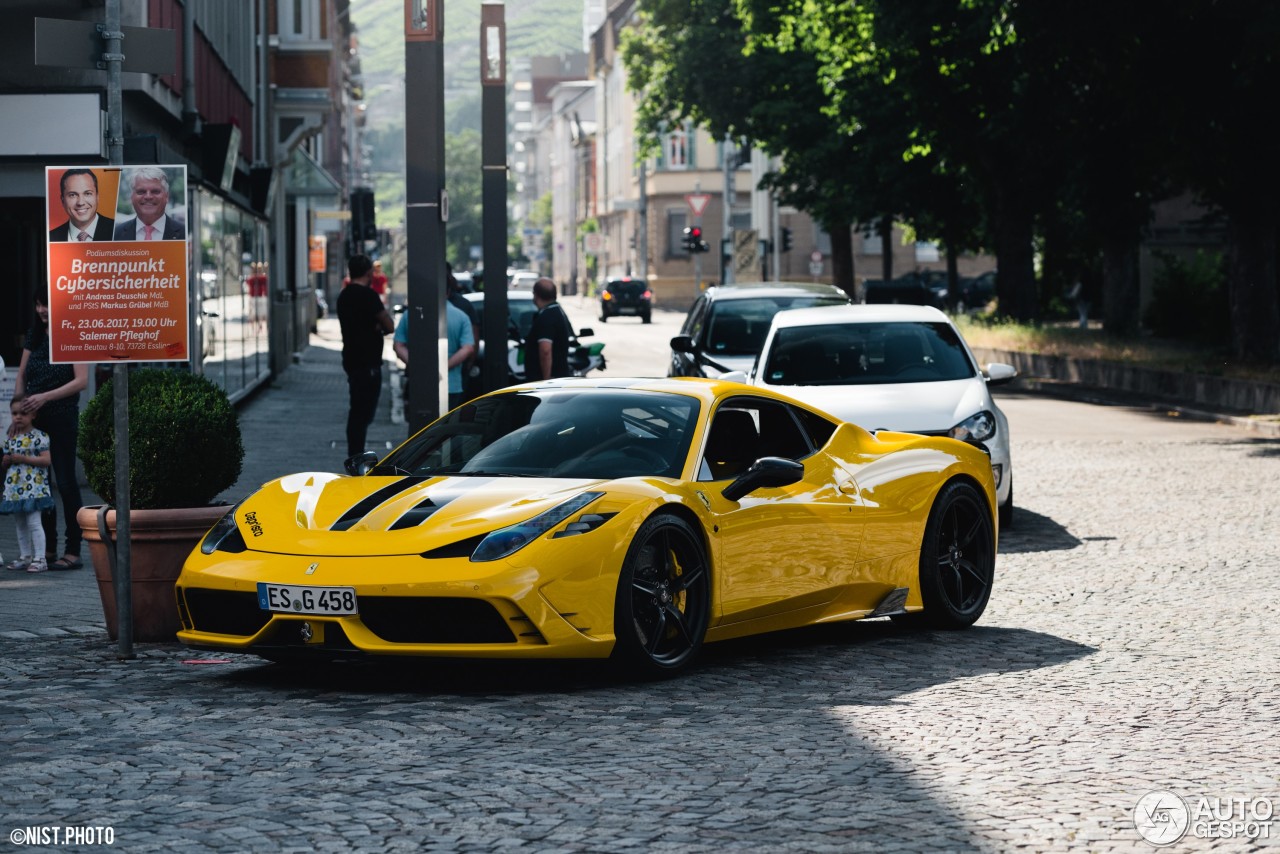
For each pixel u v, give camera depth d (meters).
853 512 9.45
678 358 20.80
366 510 8.30
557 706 7.70
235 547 8.31
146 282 8.92
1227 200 31.31
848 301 21.03
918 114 43.03
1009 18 29.81
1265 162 30.30
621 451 8.80
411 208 13.48
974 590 10.30
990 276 75.94
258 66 35.31
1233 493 17.17
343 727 7.25
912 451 10.08
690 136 100.19
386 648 7.78
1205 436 24.16
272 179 31.20
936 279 79.88
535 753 6.72
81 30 9.03
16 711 7.66
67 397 12.68
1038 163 41.91
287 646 8.01
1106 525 14.95
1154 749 6.81
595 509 8.09
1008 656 9.10
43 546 12.68
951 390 14.96
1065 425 26.20
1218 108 29.52
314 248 65.38
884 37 37.31
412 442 9.38
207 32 25.86
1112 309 43.78
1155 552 13.24
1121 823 5.65
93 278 8.91
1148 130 31.48
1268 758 6.65
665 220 100.81
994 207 47.47
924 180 50.88
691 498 8.50
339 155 93.06
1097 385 35.28
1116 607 10.77
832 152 50.91
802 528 9.10
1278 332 31.70
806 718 7.43
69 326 8.90
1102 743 6.92
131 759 6.66
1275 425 24.78
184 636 8.37
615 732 7.13
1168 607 10.71
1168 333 47.47
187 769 6.48
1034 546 13.73
